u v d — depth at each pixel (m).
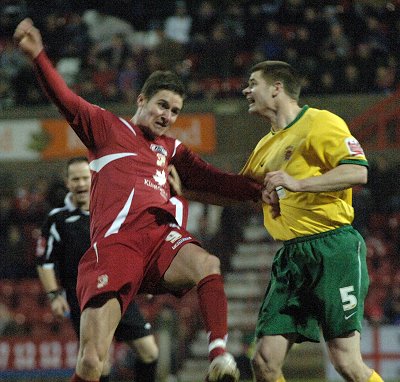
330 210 21.53
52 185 69.19
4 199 68.50
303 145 21.38
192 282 19.44
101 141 20.03
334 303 21.25
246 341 53.09
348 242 21.53
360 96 69.44
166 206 20.06
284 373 54.84
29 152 73.38
